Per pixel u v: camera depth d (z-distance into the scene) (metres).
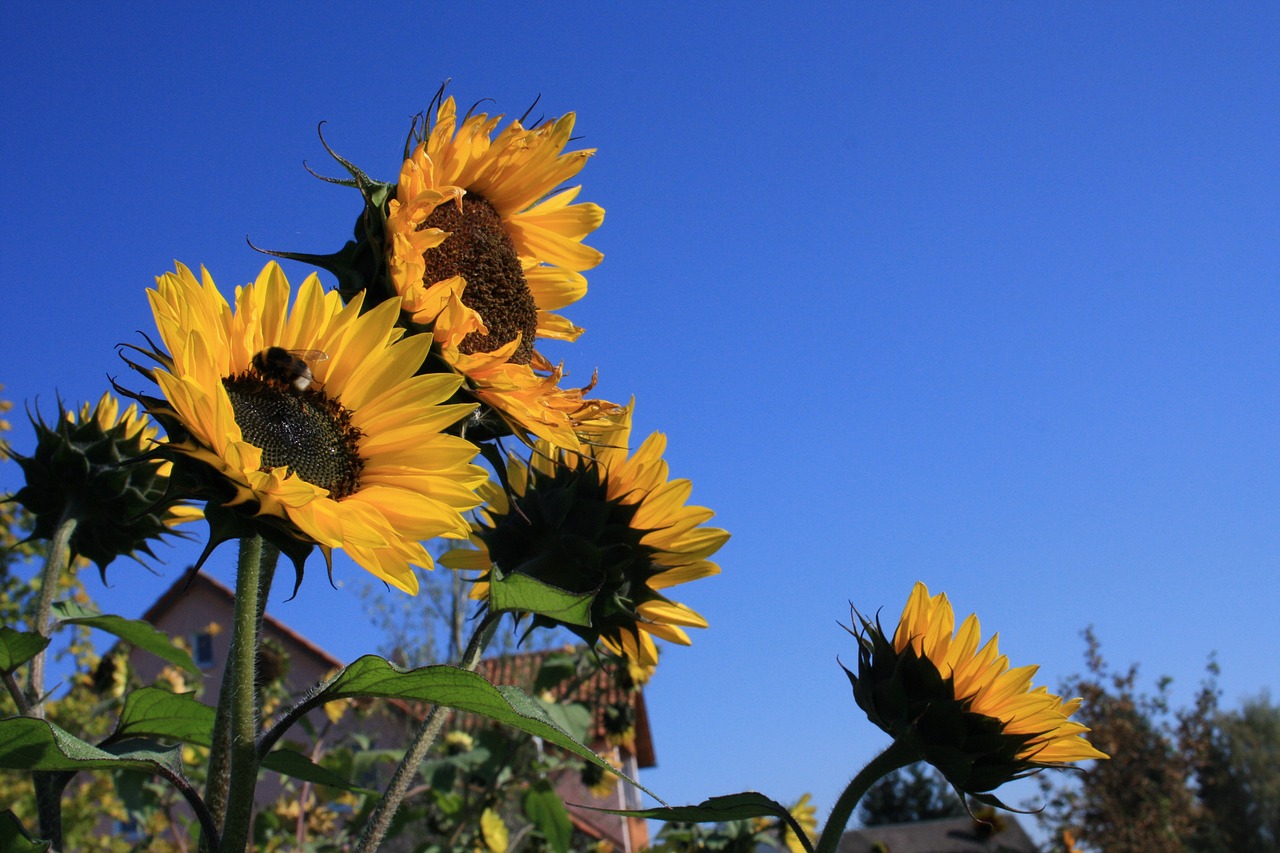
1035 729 0.53
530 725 0.40
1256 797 7.01
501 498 0.60
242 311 0.45
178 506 0.66
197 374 0.40
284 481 0.37
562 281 0.58
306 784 1.27
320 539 0.38
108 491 0.63
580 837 2.74
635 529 0.59
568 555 0.57
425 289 0.47
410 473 0.44
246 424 0.42
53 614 0.61
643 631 0.60
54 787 0.51
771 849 1.21
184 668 0.63
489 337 0.54
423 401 0.45
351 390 0.45
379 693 0.41
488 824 1.25
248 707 0.41
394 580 0.41
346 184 0.47
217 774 0.44
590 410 0.51
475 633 0.54
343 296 0.47
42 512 0.63
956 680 0.54
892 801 11.69
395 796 0.50
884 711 0.54
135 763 0.40
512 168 0.56
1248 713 7.57
